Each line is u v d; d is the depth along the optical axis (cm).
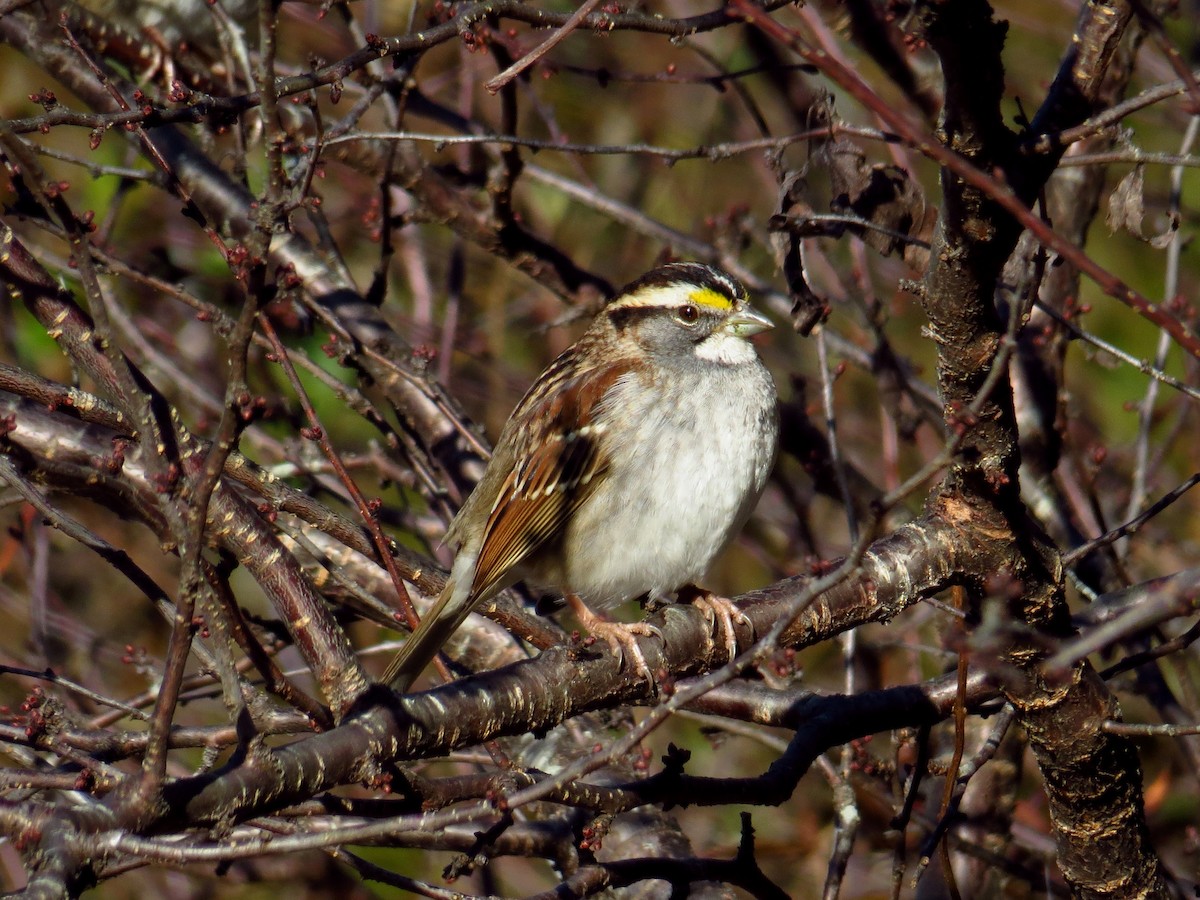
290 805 590
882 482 1463
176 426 720
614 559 925
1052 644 665
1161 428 1548
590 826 685
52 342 1359
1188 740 1017
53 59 1163
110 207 1209
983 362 647
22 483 659
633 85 1669
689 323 927
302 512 802
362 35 1145
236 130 1174
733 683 863
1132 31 1118
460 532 991
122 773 597
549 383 963
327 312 1076
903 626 1238
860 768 909
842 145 852
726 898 947
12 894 476
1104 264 1630
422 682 1274
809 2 1183
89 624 1412
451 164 1299
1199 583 508
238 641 715
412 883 699
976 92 579
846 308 1320
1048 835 1227
